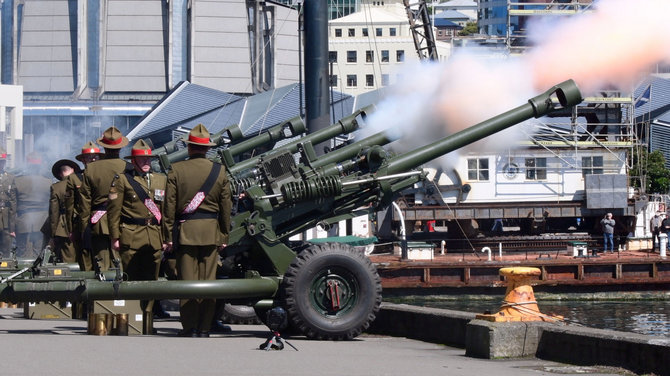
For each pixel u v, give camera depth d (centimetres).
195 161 1561
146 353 1246
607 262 5869
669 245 6594
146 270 1645
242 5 18450
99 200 1678
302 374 1106
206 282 1553
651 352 1234
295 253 1639
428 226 8431
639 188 7669
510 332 1366
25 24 18588
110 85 18338
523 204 6788
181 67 18338
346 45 18862
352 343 1550
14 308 2294
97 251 1689
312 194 1630
